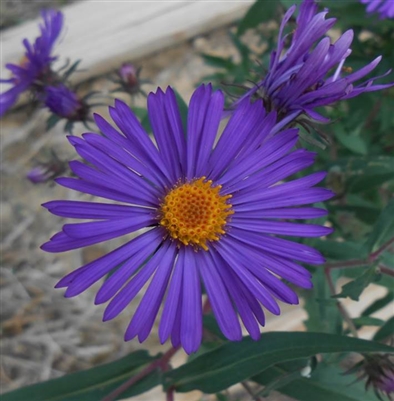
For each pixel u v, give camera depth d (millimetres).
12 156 188
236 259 76
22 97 188
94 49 196
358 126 129
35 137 188
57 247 65
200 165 77
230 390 148
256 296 73
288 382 86
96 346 168
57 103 108
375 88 73
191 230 77
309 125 78
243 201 77
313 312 105
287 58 75
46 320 171
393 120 128
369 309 118
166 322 70
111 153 69
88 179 67
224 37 203
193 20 200
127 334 68
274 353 78
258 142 74
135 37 199
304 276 72
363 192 123
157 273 75
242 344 82
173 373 86
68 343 168
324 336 77
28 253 178
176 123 75
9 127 190
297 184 75
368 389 85
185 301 74
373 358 81
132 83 117
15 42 194
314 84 74
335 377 88
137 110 123
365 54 121
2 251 178
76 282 67
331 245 98
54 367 166
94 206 68
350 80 72
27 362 166
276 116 74
